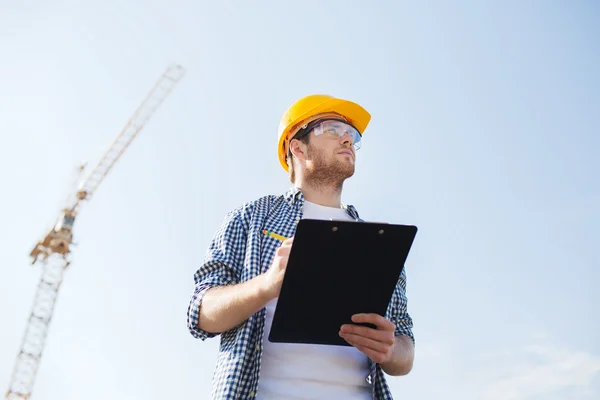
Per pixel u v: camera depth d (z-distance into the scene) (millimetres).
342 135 4191
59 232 41562
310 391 3061
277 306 2723
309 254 2576
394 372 3375
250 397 2959
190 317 3209
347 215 4000
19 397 35594
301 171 4176
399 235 2621
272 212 3736
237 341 3074
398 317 3678
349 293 2750
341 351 3236
